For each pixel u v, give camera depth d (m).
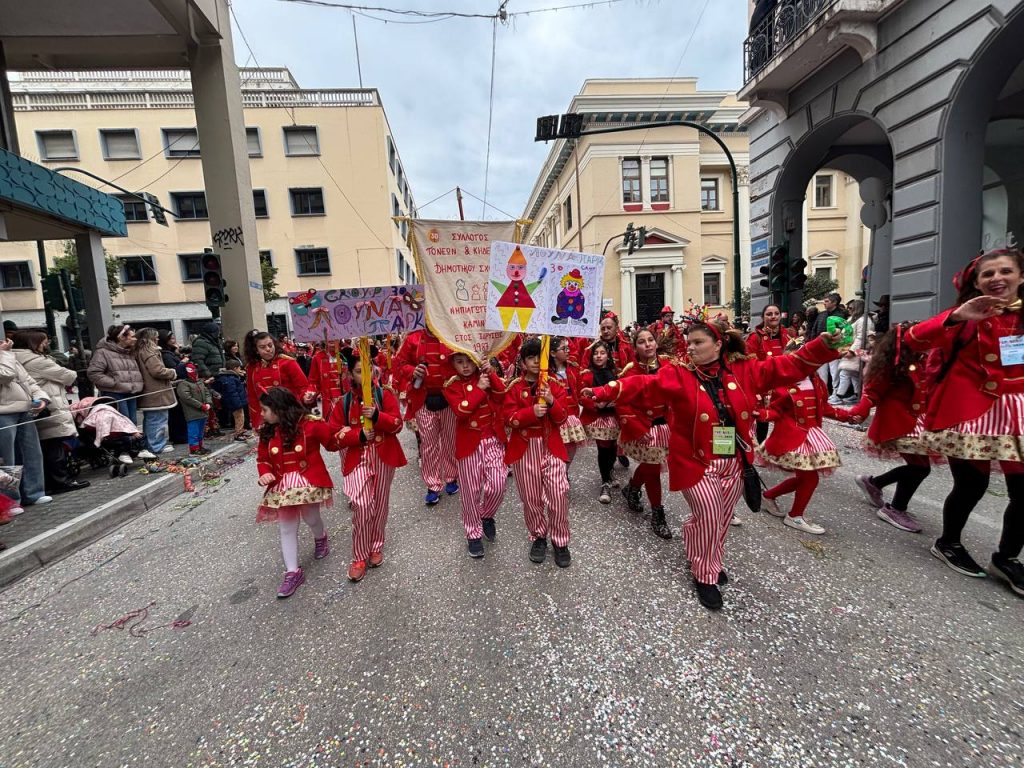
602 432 4.36
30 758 1.96
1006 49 6.14
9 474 4.12
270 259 23.62
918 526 3.50
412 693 2.18
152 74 23.16
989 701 1.97
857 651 2.30
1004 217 10.77
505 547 3.57
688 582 2.97
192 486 5.52
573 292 3.26
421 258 3.49
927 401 3.01
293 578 3.10
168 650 2.61
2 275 23.00
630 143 23.50
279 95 23.08
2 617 3.05
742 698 2.05
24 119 21.88
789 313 10.12
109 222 9.62
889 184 12.34
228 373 7.60
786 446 3.52
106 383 5.90
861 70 8.03
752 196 11.34
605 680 2.19
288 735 2.00
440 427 4.65
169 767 1.88
